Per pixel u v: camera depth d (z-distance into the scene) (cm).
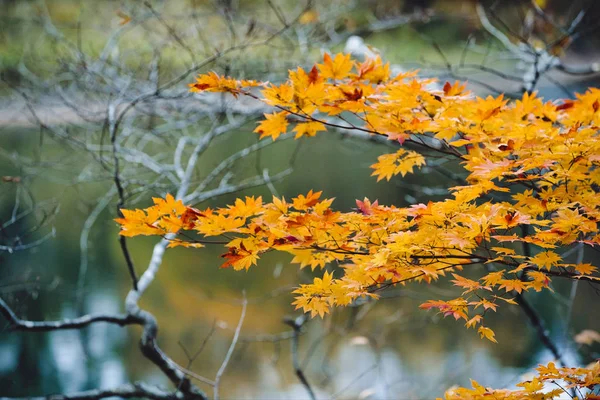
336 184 1054
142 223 225
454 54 1192
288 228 235
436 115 269
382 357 730
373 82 276
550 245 235
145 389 444
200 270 962
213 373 717
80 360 742
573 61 950
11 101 767
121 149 631
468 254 253
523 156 249
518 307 800
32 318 805
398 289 866
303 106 252
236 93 249
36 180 1079
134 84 701
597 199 241
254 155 1126
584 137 245
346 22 834
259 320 827
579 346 616
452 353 726
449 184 659
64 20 969
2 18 955
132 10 709
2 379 689
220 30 765
